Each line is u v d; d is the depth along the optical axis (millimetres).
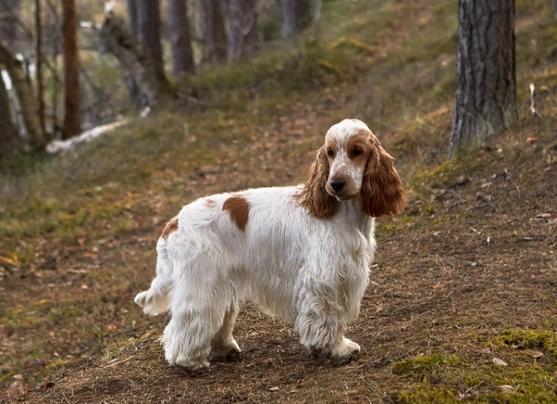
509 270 5762
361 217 4484
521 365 4098
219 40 22969
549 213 6809
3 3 22000
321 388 4113
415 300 5520
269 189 4773
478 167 8062
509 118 8477
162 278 4688
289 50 18250
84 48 22031
